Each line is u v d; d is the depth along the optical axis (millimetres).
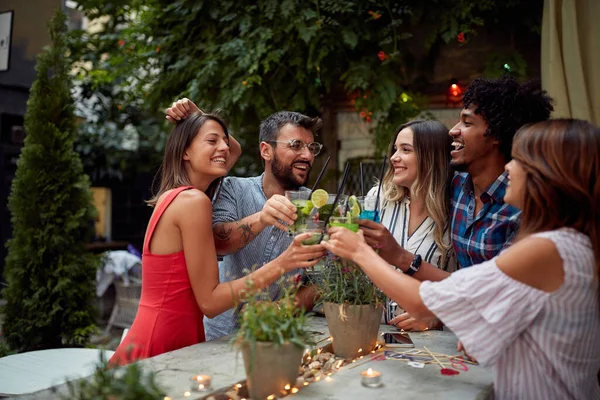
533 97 1934
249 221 2109
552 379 1388
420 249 2223
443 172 2211
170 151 2088
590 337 1392
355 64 3850
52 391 1402
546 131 1424
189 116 2111
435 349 1786
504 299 1351
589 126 1410
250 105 4172
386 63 3822
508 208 1951
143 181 8766
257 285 1780
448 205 2215
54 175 4059
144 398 1092
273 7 3795
